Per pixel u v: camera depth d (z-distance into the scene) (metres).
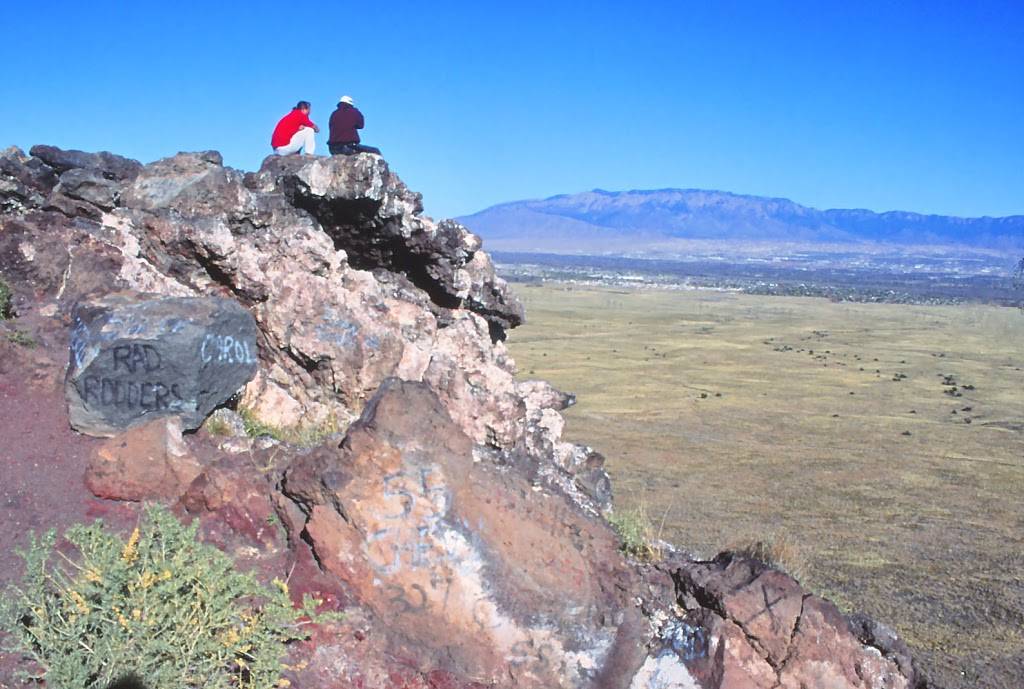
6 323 9.52
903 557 35.34
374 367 10.60
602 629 8.11
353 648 7.32
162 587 6.27
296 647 7.14
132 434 8.12
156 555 6.59
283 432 10.00
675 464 51.47
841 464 53.25
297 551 7.73
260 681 6.47
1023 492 48.06
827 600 9.27
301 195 11.50
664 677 8.12
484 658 7.61
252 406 10.09
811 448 57.91
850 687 8.30
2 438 8.36
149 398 8.68
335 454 7.88
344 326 10.55
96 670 6.08
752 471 50.50
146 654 6.09
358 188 11.42
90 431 8.62
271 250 11.16
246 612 6.87
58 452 8.38
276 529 7.97
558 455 12.88
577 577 8.34
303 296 10.56
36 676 6.11
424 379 10.84
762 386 84.12
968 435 63.94
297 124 13.41
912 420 69.56
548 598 8.02
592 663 7.96
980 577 33.06
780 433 62.91
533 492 9.27
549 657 7.83
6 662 6.30
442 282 12.82
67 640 6.16
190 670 6.27
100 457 8.02
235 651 6.46
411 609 7.59
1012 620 28.61
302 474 7.77
